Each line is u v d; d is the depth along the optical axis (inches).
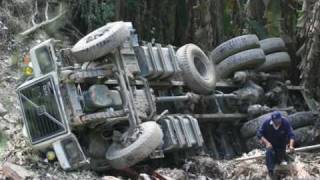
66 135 440.8
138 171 470.0
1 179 400.5
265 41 656.4
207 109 582.6
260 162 505.4
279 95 634.8
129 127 463.2
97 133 468.8
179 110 551.8
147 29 697.6
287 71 688.4
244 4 730.2
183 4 706.8
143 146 442.3
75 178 425.7
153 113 498.0
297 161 498.3
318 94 649.0
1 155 441.7
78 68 461.1
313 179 467.5
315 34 597.6
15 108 505.4
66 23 662.5
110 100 460.1
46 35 633.6
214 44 702.5
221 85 609.9
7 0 639.8
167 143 494.3
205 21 690.2
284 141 457.4
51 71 452.8
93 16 653.9
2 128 471.2
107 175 465.7
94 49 454.3
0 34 597.9
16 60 562.6
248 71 618.2
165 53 541.3
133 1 685.3
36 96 452.1
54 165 443.8
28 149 454.3
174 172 467.8
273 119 453.1
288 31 711.1
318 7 586.2
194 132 520.1
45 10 656.4
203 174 488.7
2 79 538.3
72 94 448.8
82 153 439.2
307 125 597.9
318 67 631.8
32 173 414.0
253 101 602.9
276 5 685.9
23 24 629.0
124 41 478.9
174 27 708.0
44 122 448.5
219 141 595.8
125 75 474.3
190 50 568.4
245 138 592.1
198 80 554.9
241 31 714.8
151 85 530.6
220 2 701.9
